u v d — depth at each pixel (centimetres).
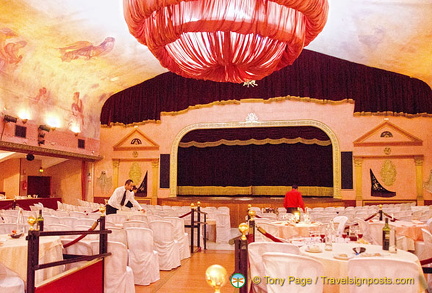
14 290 477
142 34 800
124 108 2161
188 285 684
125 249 568
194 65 803
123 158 2133
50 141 1767
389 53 1652
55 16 1384
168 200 1875
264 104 1970
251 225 616
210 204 1727
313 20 729
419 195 1777
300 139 2041
